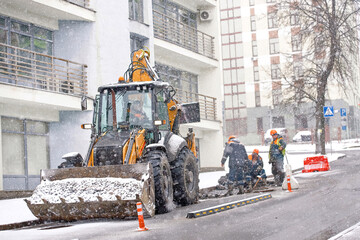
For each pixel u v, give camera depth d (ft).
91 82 73.15
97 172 34.63
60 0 68.23
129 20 80.74
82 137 71.26
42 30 71.61
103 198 32.99
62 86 73.51
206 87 107.34
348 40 103.50
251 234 25.85
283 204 38.11
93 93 72.90
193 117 48.03
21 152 66.13
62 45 73.67
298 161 97.14
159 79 46.24
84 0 73.51
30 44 69.31
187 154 42.39
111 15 75.56
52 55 73.15
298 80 107.45
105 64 74.23
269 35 215.51
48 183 35.01
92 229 30.78
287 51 207.92
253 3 217.97
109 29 75.25
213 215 33.81
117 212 33.71
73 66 74.13
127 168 34.37
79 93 74.33
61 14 70.49
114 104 40.60
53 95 65.72
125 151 36.78
